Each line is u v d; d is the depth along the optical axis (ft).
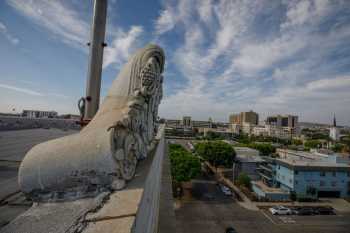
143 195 5.01
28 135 18.74
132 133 6.47
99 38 13.87
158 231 11.30
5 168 9.09
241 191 74.23
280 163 76.59
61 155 5.40
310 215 56.39
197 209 57.57
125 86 7.97
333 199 68.90
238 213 56.08
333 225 51.01
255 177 91.04
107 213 3.98
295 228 49.01
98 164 5.17
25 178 5.24
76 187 5.17
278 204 63.41
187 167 66.90
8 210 5.53
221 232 45.55
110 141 5.30
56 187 5.22
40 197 5.16
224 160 96.12
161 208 14.80
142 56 8.40
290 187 70.33
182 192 71.15
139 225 4.31
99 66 13.96
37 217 4.12
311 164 72.38
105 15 14.19
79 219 3.84
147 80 7.97
